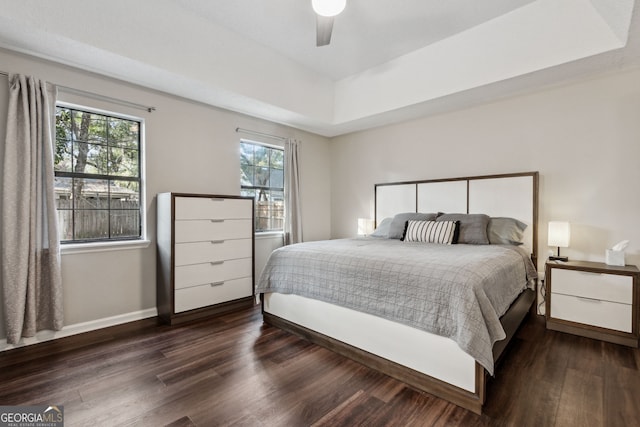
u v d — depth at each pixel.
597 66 2.60
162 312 3.00
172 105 3.23
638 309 2.32
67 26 2.13
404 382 1.86
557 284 2.67
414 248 2.67
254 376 1.94
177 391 1.77
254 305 3.51
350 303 2.15
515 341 2.46
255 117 3.98
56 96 2.49
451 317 1.66
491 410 1.59
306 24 2.89
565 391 1.75
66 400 1.68
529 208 3.15
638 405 1.62
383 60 3.59
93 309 2.73
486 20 2.84
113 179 2.93
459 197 3.64
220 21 2.86
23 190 2.28
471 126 3.59
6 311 2.24
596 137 2.85
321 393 1.75
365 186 4.67
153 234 3.11
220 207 3.21
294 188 4.45
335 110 4.25
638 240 2.67
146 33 2.50
